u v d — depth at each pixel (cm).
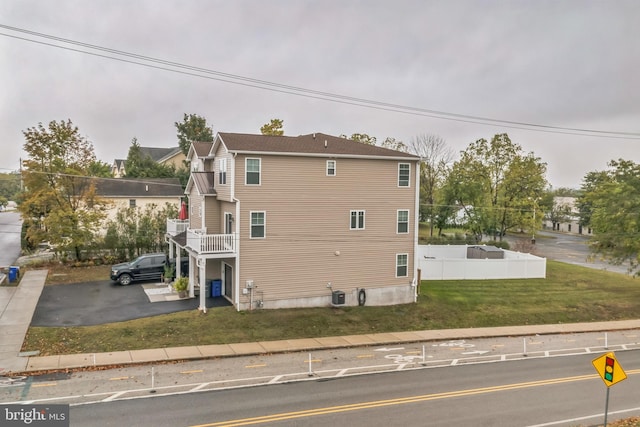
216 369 1702
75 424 1191
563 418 1364
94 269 3378
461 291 3109
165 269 2964
